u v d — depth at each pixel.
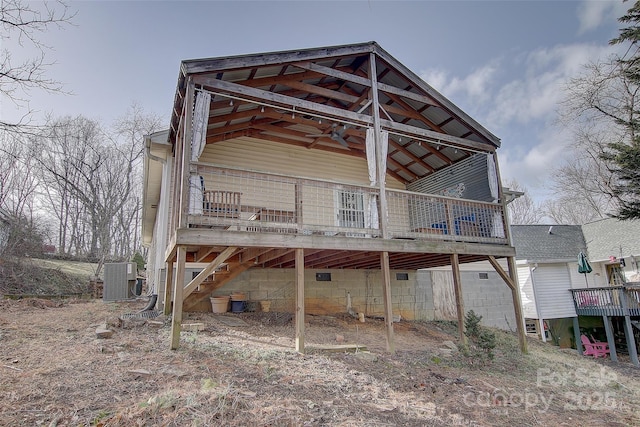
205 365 4.35
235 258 7.82
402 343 7.53
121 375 3.83
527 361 7.76
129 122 26.47
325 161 10.66
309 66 7.22
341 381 4.53
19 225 14.12
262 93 6.71
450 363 6.43
